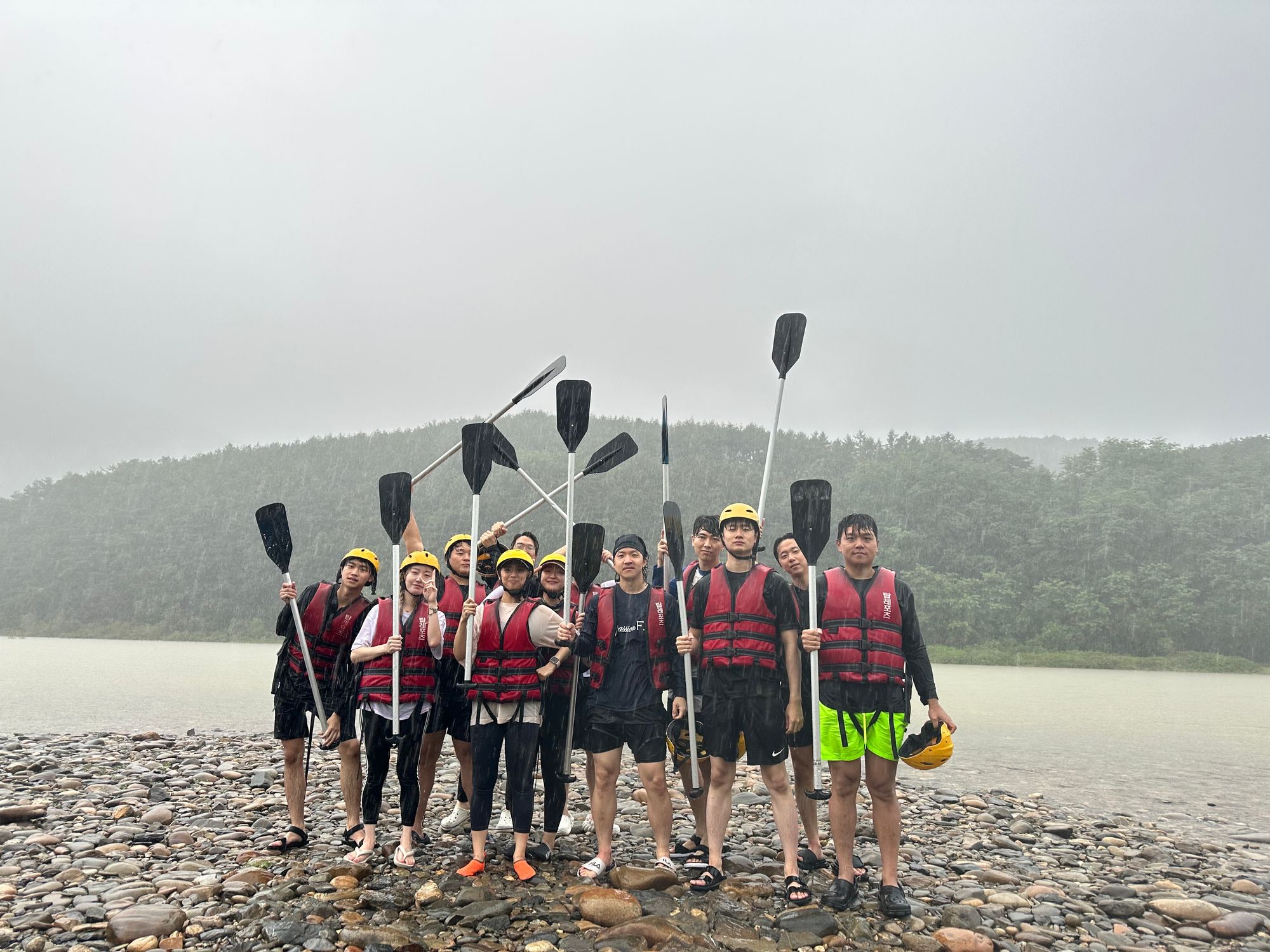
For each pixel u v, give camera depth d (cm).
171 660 3444
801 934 423
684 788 558
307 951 387
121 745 1102
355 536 8575
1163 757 1210
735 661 473
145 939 404
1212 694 2581
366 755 520
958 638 5556
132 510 10794
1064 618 5603
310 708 573
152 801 759
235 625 7338
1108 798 911
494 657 500
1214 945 462
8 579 9162
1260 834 746
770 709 472
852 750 460
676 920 429
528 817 499
